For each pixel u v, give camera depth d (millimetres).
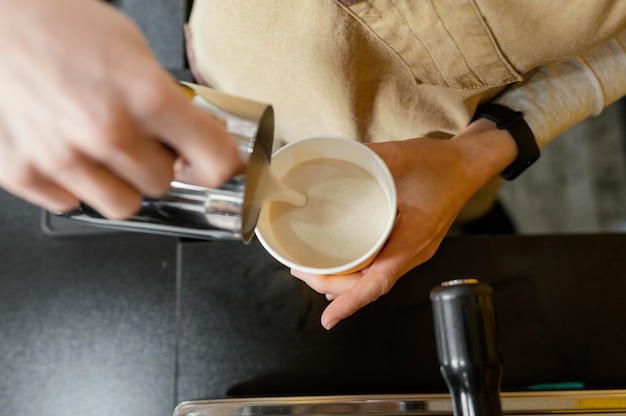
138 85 269
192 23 842
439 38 533
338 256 581
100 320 886
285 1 574
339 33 571
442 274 747
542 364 701
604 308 720
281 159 582
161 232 431
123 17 286
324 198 607
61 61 260
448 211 633
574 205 1374
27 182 309
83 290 900
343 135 782
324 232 593
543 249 750
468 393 421
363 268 568
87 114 266
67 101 264
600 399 593
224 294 749
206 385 714
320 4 550
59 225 919
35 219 930
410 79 647
